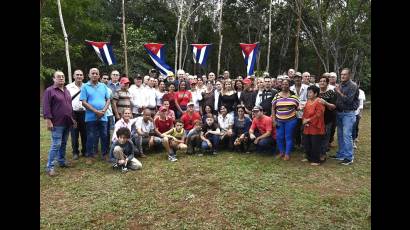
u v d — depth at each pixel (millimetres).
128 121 6480
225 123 7254
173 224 4000
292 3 22953
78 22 21484
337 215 4203
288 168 6020
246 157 6801
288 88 6531
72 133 6535
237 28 31469
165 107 7086
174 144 6617
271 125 6789
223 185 5164
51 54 19203
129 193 4922
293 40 29031
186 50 26250
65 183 5332
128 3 26609
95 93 6395
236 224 3980
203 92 7969
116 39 25891
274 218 4117
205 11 29172
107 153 6828
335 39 22312
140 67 22859
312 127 6148
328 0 21922
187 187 5121
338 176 5602
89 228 3936
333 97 6230
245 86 7516
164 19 27734
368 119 13242
